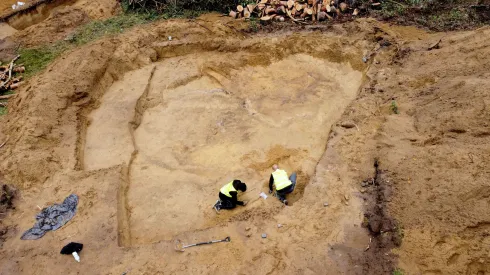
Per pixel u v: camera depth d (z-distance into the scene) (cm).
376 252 755
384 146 966
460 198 761
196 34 1470
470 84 988
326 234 799
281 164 1038
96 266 768
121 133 1133
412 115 1034
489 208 725
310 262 749
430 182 820
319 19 1499
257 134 1127
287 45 1402
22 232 843
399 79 1166
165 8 1611
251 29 1493
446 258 704
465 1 1488
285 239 797
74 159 1016
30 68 1343
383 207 821
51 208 882
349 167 941
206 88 1329
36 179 955
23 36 1486
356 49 1335
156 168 1048
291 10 1525
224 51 1438
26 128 1060
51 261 781
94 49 1337
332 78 1316
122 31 1502
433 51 1218
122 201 928
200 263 763
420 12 1469
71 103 1182
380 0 1534
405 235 757
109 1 1661
